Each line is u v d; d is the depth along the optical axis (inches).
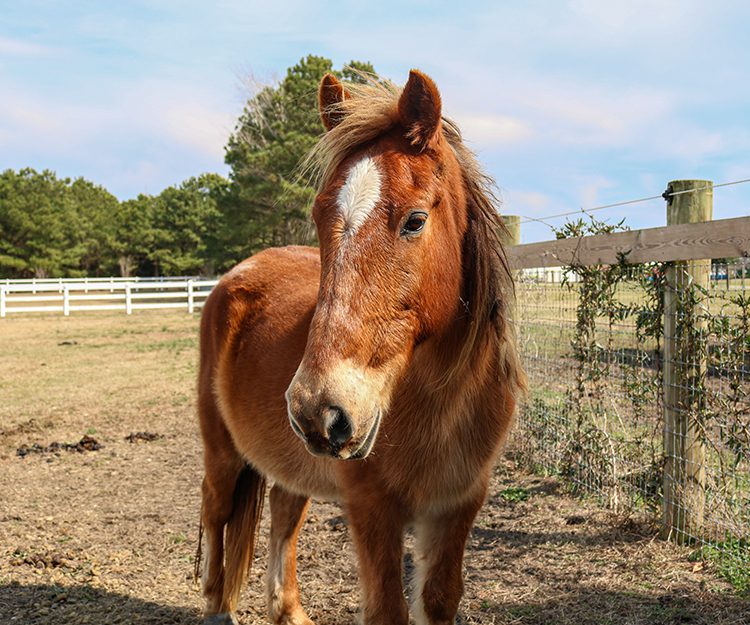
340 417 70.6
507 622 126.7
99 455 257.3
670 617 125.0
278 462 117.5
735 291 143.2
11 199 2202.3
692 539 156.4
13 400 361.4
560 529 172.2
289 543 133.0
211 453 134.9
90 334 685.9
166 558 163.5
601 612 128.6
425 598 97.0
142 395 373.1
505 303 96.5
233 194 1134.4
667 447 161.5
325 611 136.0
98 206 3053.6
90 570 153.9
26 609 134.8
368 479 93.3
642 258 162.7
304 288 126.9
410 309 78.2
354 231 75.4
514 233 239.9
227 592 128.6
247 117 1125.1
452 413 91.1
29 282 1256.8
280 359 115.1
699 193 155.5
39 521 187.2
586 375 198.1
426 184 79.1
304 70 1114.7
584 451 198.1
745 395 145.0
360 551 94.9
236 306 132.6
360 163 79.2
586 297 193.8
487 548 163.5
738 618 122.7
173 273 2501.2
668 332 159.8
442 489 94.7
